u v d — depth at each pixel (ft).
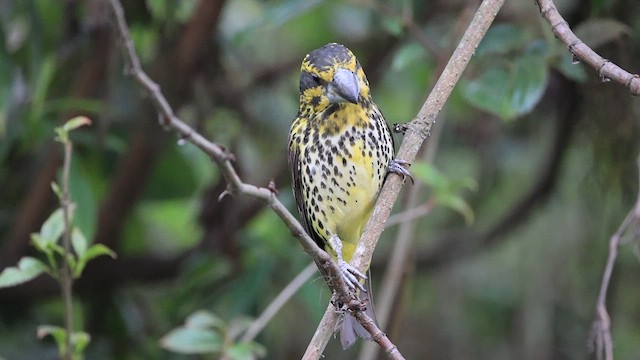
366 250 21.24
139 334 36.50
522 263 39.45
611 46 31.17
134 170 34.40
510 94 28.30
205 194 36.06
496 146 39.58
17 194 36.86
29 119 32.42
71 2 33.76
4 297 35.09
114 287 36.52
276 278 35.83
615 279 36.19
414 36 32.60
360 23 38.78
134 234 37.81
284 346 38.93
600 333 24.06
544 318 38.88
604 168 33.17
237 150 36.58
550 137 38.27
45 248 23.59
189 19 34.78
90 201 30.22
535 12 32.81
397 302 31.63
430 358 40.70
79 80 34.42
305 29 39.47
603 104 32.17
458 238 39.40
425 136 21.81
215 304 34.55
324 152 26.37
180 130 16.63
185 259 36.55
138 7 34.60
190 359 35.45
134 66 16.34
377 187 26.53
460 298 40.96
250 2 40.22
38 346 35.65
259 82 38.19
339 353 40.47
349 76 25.73
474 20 21.68
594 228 36.45
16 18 34.06
